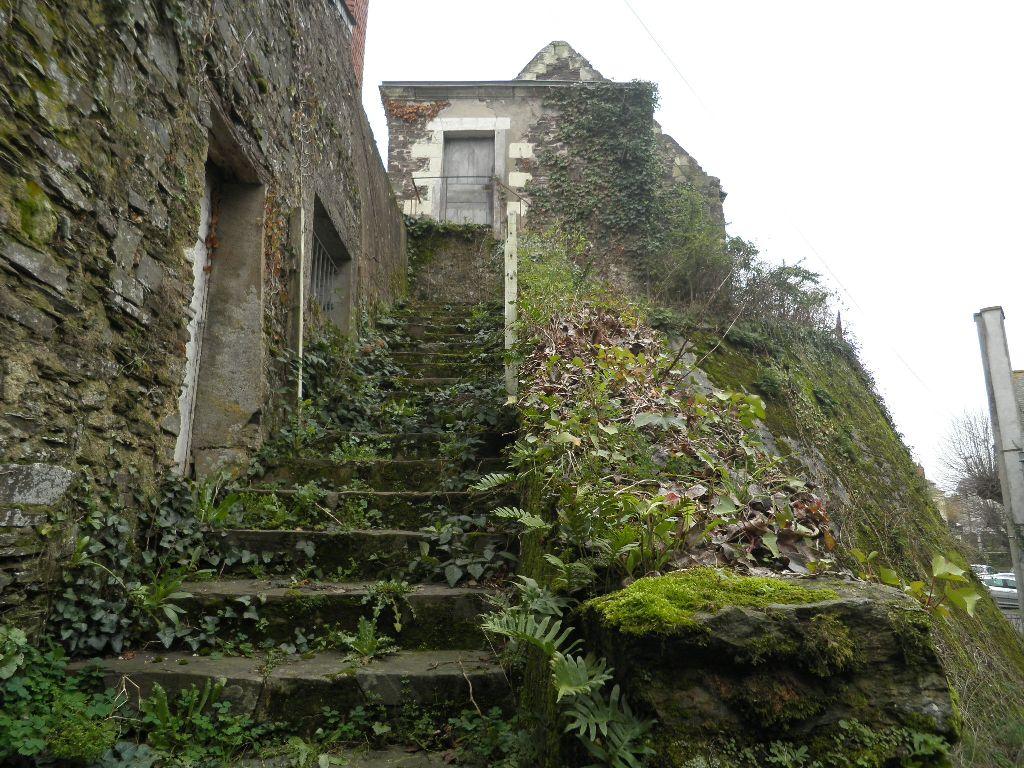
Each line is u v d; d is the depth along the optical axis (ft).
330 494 10.64
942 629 13.50
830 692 4.16
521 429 11.07
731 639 4.11
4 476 6.12
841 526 15.71
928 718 4.09
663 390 10.04
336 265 19.58
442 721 6.79
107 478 7.93
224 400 11.75
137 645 7.52
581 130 33.53
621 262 30.83
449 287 29.30
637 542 5.67
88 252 7.55
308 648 7.70
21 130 6.48
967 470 57.67
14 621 6.26
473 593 8.24
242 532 9.29
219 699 6.59
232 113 11.76
